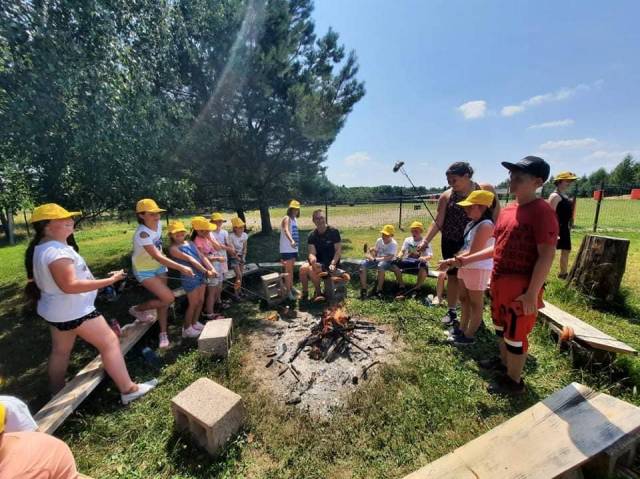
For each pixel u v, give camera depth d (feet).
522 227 7.22
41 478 3.84
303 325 12.91
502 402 8.16
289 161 30.81
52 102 12.22
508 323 7.82
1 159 13.55
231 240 18.44
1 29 10.66
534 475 5.32
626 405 6.21
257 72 25.61
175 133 21.36
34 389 9.64
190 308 12.17
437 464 5.87
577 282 14.07
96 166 15.92
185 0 24.13
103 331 8.43
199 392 7.68
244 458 6.92
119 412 8.39
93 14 14.19
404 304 14.53
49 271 7.47
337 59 30.55
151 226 11.18
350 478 6.41
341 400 8.53
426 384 8.96
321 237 15.78
